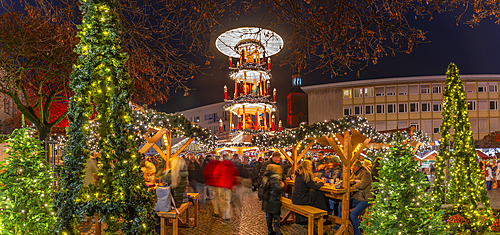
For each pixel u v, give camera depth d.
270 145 9.48
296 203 6.28
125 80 3.47
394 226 4.11
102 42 3.39
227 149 22.27
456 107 6.47
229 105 23.89
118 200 3.37
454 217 6.00
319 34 3.76
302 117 46.34
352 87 42.06
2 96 15.92
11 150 3.99
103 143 3.39
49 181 4.04
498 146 22.84
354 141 7.18
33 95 15.20
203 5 3.67
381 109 40.75
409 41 3.37
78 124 3.35
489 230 5.89
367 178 5.85
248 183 9.08
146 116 6.48
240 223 7.64
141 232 3.42
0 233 3.54
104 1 3.42
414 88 39.91
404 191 4.17
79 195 3.37
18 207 3.73
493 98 38.47
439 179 6.62
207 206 9.71
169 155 8.61
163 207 5.50
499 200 11.42
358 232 5.89
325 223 7.30
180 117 7.24
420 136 7.51
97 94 3.37
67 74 8.88
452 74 6.64
